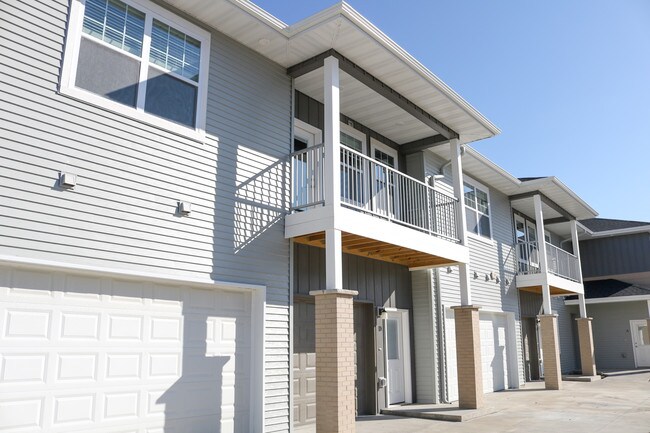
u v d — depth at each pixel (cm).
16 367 511
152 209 639
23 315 524
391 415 1016
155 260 632
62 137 568
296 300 883
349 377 710
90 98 599
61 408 537
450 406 1071
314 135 969
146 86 664
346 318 721
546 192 1673
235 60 788
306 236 833
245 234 750
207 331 694
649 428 860
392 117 1080
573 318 2302
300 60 844
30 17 563
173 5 710
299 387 872
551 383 1512
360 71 859
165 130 672
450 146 1129
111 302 597
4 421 496
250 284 739
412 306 1190
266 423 723
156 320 639
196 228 686
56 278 554
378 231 841
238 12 727
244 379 729
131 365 604
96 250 577
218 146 738
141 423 603
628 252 2377
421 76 894
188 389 658
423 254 1025
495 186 1608
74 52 593
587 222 2617
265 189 795
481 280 1462
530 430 847
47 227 541
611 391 1434
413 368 1156
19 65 547
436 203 1231
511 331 1599
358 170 976
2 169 519
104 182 596
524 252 1798
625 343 2298
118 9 650
